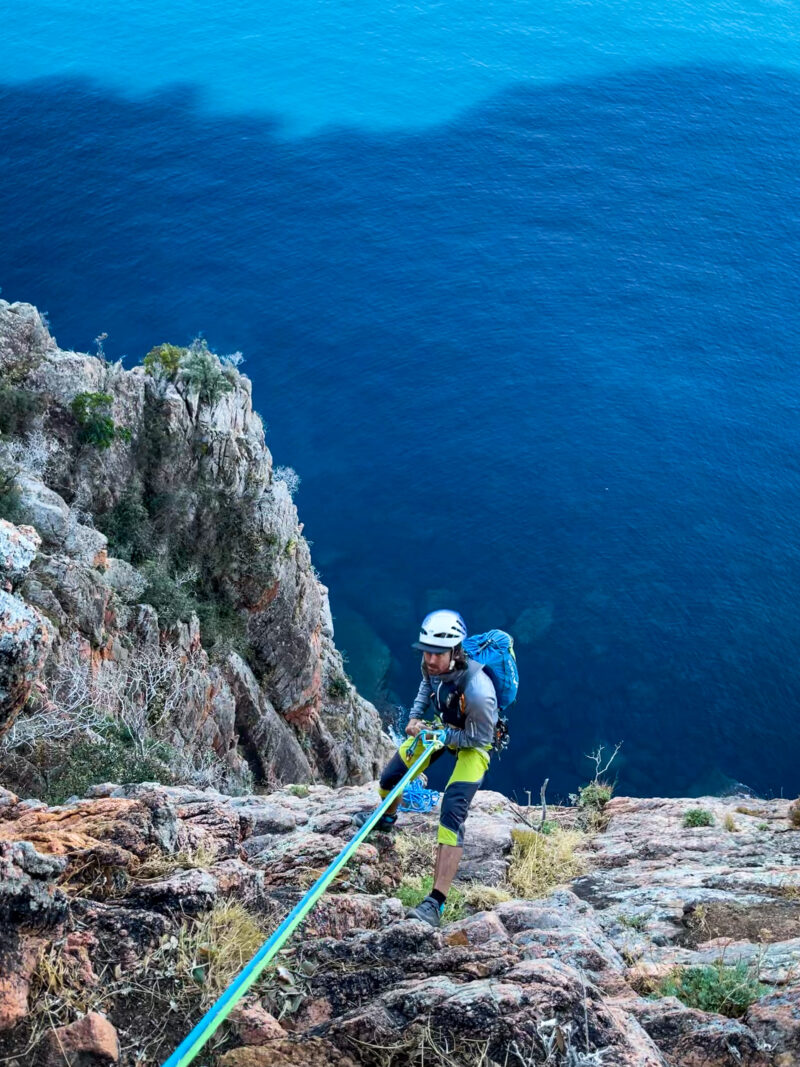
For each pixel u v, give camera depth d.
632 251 114.44
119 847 5.94
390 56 160.50
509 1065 4.32
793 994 5.37
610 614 70.06
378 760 46.44
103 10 171.50
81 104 136.00
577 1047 4.46
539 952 5.74
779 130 142.25
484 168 129.50
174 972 4.86
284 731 37.69
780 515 80.81
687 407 92.19
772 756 60.06
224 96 142.62
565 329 101.56
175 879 5.51
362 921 6.62
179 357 35.25
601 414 90.75
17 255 103.12
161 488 34.66
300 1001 4.99
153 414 34.41
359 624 67.12
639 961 6.96
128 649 26.14
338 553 73.38
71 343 92.06
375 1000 4.84
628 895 8.75
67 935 4.87
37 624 5.86
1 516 24.77
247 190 119.75
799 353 99.56
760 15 180.00
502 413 89.94
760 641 68.38
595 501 80.75
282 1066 4.30
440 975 5.14
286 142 131.38
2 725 5.80
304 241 111.56
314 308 100.88
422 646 6.88
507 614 69.62
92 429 31.78
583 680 64.50
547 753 59.41
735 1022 5.23
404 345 97.19
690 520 79.62
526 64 159.12
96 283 100.56
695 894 8.38
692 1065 4.98
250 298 101.31
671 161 133.50
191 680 28.23
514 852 9.90
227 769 29.78
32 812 6.66
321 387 91.19
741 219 121.25
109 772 16.22
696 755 60.06
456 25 173.00
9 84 140.50
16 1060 4.21
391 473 82.00
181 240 108.75
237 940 5.13
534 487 81.62
